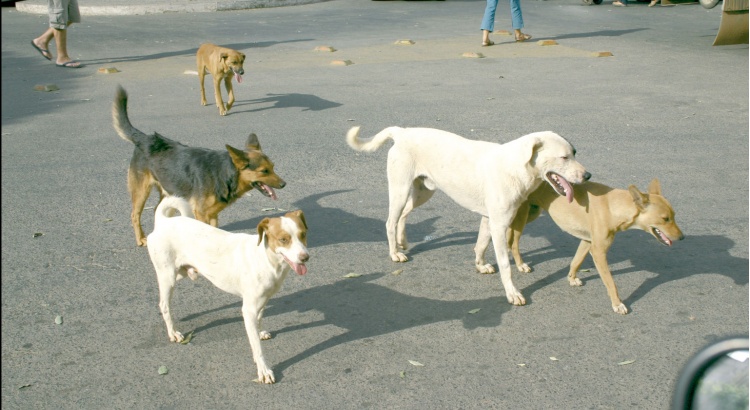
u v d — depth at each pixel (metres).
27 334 5.05
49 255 6.43
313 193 8.04
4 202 7.75
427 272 6.08
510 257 6.46
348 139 6.34
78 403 4.23
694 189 7.79
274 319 5.30
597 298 5.55
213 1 26.38
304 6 27.12
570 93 12.41
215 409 4.16
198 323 5.25
